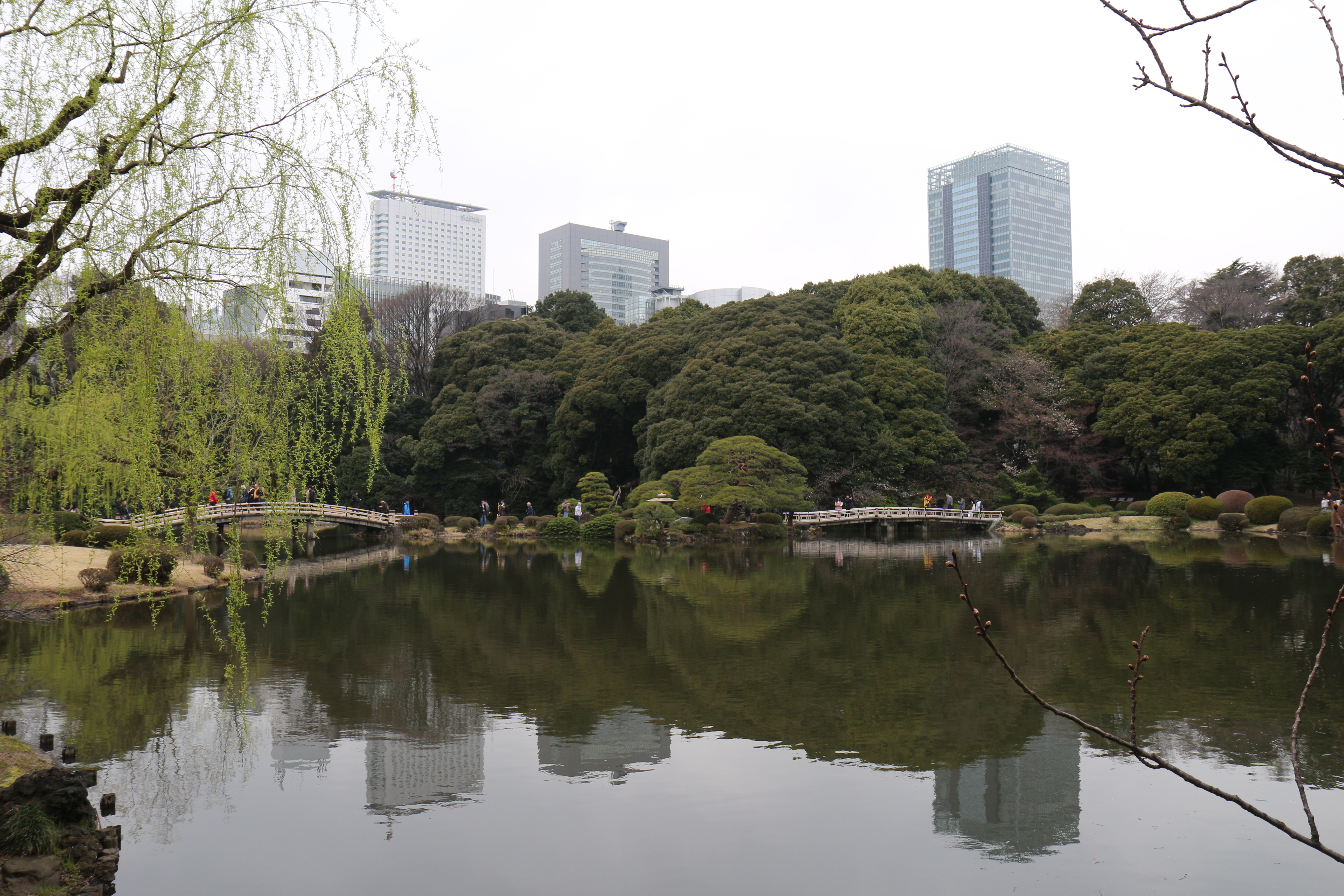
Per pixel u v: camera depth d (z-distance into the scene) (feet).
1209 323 170.19
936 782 30.86
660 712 39.37
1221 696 40.29
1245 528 124.67
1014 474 159.02
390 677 45.80
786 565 97.04
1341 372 133.69
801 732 36.40
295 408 24.36
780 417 136.15
